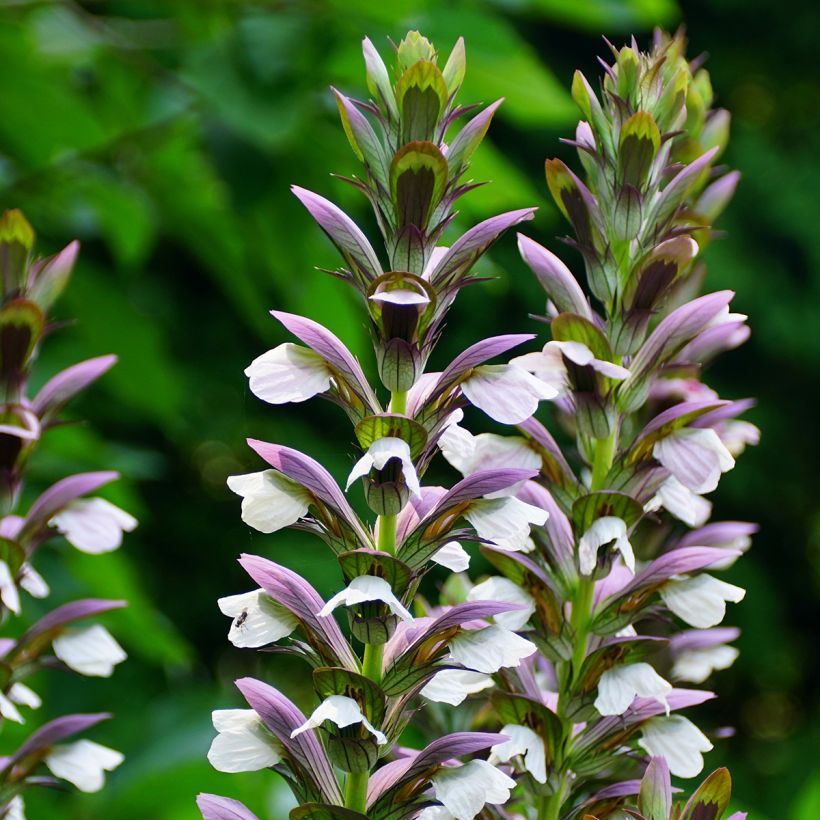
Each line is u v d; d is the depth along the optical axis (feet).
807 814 4.41
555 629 3.20
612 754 3.18
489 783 3.01
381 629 3.00
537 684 3.28
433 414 3.05
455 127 4.81
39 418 3.38
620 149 3.21
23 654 3.35
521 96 4.78
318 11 4.39
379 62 3.07
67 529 3.37
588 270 3.24
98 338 6.31
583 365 3.19
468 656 3.03
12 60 5.51
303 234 4.95
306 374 3.04
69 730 3.35
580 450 3.26
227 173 4.63
